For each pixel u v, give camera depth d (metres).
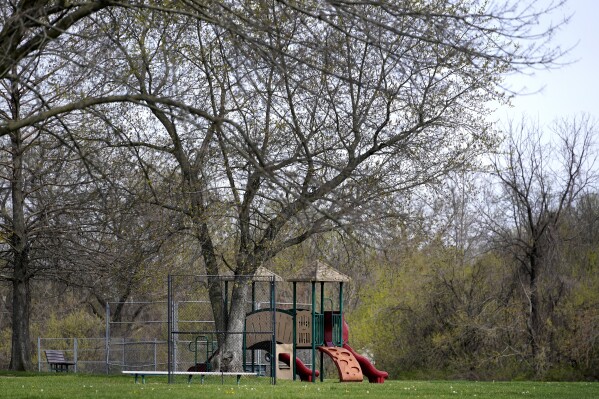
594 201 86.88
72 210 54.50
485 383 47.00
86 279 63.22
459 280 85.50
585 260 83.69
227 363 49.94
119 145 33.78
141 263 51.16
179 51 45.03
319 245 52.47
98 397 32.41
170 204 48.47
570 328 78.81
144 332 96.69
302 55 30.14
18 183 54.72
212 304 51.69
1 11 28.28
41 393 34.44
